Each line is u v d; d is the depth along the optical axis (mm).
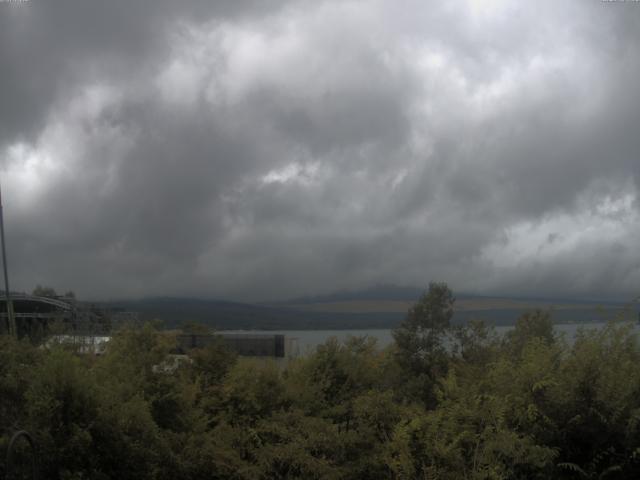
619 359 7719
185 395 8852
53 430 6691
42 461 6531
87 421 6832
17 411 7223
